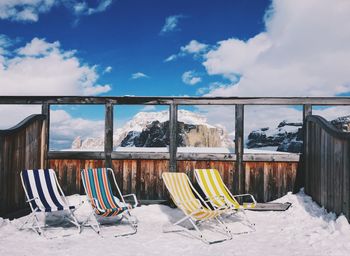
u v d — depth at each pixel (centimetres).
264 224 573
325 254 403
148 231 531
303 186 693
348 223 471
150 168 707
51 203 523
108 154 705
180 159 700
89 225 546
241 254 416
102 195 566
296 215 612
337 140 529
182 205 521
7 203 572
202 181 601
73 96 706
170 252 427
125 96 702
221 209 538
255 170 696
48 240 470
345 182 491
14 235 488
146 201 700
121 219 593
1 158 550
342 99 682
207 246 452
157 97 700
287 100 690
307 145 684
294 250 425
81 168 710
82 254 415
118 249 437
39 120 695
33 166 671
